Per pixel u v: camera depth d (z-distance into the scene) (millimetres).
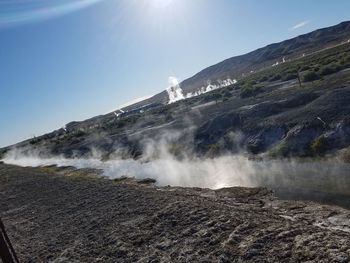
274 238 16438
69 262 19844
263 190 26859
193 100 104625
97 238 22172
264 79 90500
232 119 45438
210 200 25438
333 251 14102
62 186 41438
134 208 25984
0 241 10164
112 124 109125
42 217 30594
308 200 23047
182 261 16672
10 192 45969
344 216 19484
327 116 33094
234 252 16156
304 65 86062
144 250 18969
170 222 21547
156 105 191750
